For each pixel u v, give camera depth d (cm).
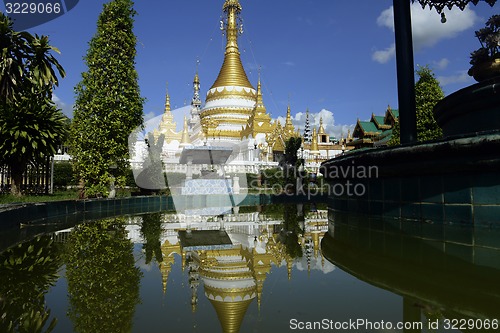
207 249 683
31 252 638
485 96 915
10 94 1756
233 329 288
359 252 605
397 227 855
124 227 1034
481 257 528
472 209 733
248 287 417
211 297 381
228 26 5969
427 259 525
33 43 1816
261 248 688
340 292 387
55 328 295
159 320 313
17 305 355
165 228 1016
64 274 481
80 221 1195
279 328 290
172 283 441
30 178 1916
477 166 714
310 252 634
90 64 1877
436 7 1334
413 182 868
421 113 2625
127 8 1967
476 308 323
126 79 1914
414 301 348
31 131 1556
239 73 5747
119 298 378
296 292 391
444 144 748
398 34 1156
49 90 1897
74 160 1891
